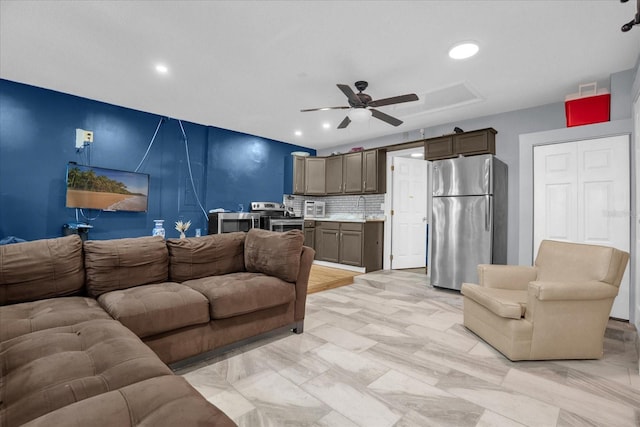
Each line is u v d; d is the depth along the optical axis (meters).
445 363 2.04
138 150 4.33
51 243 2.02
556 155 3.30
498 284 2.58
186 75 3.17
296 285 2.52
